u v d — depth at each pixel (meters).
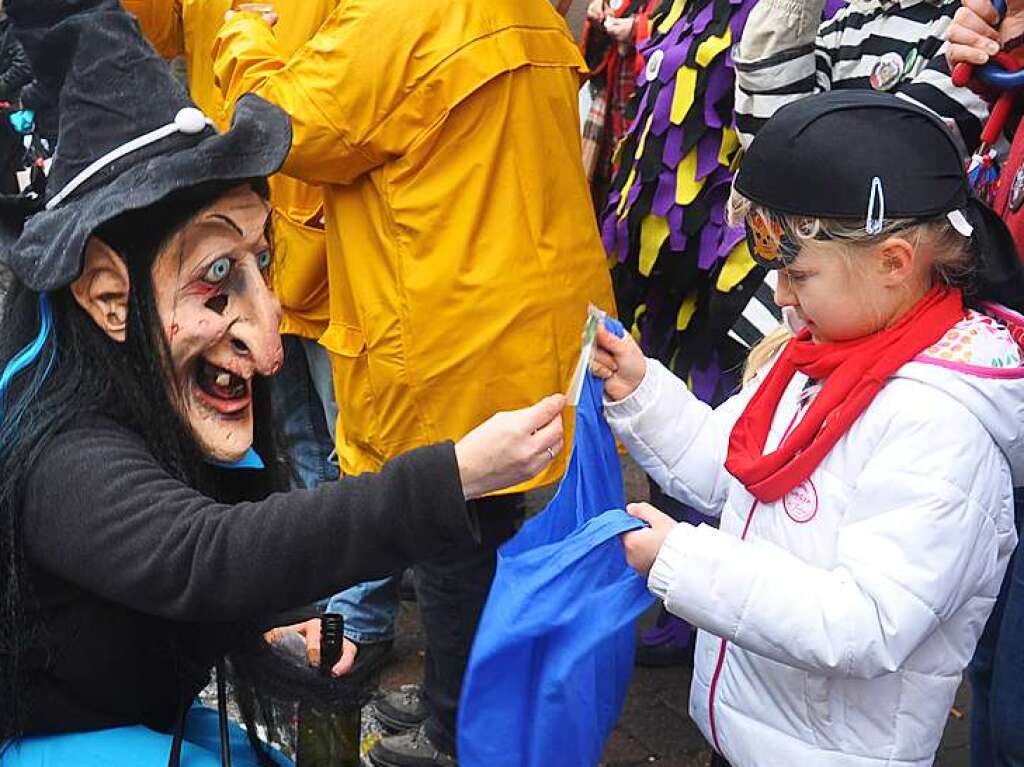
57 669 1.34
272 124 1.34
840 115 1.47
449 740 2.42
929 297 1.52
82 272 1.28
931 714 1.56
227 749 1.46
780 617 1.43
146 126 1.34
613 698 1.58
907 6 2.35
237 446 1.41
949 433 1.44
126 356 1.32
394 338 2.36
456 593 2.31
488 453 1.27
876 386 1.48
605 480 1.73
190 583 1.22
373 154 2.27
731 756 1.67
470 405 2.36
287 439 3.06
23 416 1.29
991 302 1.60
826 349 1.55
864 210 1.44
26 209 1.40
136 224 1.29
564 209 2.40
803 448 1.53
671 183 2.71
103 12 1.34
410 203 2.29
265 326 1.38
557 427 1.31
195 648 1.44
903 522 1.43
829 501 1.52
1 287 1.46
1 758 1.35
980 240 1.53
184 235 1.31
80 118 1.33
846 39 2.44
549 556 1.49
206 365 1.37
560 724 1.46
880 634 1.41
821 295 1.50
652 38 2.90
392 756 2.64
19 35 1.38
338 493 1.24
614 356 1.76
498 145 2.28
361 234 2.38
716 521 2.79
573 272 2.39
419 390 2.37
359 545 1.23
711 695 1.69
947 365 1.46
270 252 1.45
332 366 2.62
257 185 1.41
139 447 1.30
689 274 2.72
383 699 2.75
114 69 1.33
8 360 1.37
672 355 2.89
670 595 1.47
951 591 1.43
